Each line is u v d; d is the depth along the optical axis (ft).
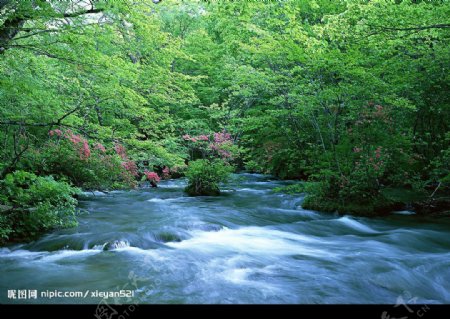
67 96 32.45
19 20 22.77
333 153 36.14
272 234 25.98
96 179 33.27
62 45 24.85
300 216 32.83
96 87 28.55
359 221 30.71
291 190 43.42
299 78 41.81
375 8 27.66
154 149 33.09
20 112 27.86
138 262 18.45
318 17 54.60
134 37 35.24
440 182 34.19
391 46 32.17
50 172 32.09
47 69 30.66
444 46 31.76
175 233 23.82
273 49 39.37
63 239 21.54
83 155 31.30
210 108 60.29
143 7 29.17
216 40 80.43
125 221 27.94
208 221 27.91
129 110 33.94
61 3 23.81
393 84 35.12
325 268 18.51
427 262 19.51
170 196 44.27
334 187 35.37
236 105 64.44
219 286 15.74
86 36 23.76
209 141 49.42
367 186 34.22
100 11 25.66
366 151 33.94
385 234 26.50
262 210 34.09
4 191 22.95
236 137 65.00
